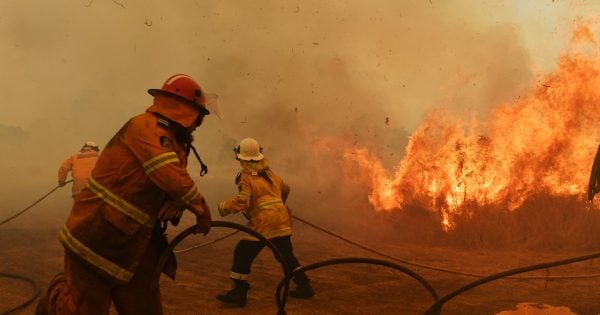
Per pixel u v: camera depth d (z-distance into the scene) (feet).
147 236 9.21
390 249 24.36
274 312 15.24
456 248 24.66
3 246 24.53
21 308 15.33
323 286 18.02
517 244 25.02
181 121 9.57
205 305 15.98
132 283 9.56
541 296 16.38
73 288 9.14
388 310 15.28
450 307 15.39
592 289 17.04
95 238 8.91
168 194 9.26
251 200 16.03
